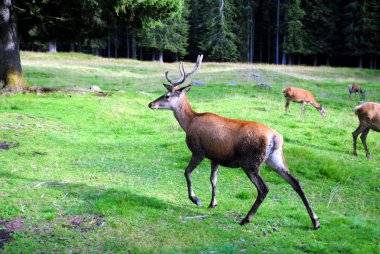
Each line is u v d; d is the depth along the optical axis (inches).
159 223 240.8
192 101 817.5
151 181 329.4
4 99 610.9
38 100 634.2
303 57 2583.7
